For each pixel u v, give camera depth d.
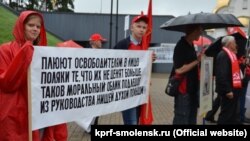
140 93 5.07
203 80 5.93
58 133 3.88
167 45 34.44
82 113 3.99
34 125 3.41
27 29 3.46
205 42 15.78
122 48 5.13
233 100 7.23
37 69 3.41
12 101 3.30
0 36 19.17
